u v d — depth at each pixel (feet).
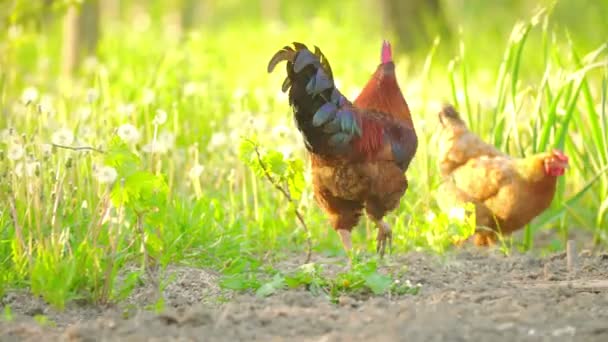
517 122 51.80
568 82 48.21
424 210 48.91
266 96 64.39
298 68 36.24
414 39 105.19
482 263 43.29
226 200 48.83
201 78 70.54
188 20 146.10
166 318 31.22
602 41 94.32
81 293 34.83
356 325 30.30
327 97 37.45
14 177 39.01
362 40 114.83
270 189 49.67
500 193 44.45
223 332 30.04
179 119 56.59
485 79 81.25
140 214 34.63
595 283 38.14
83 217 39.68
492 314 31.63
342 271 40.42
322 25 113.60
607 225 50.44
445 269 41.34
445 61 102.58
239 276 37.99
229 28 145.79
